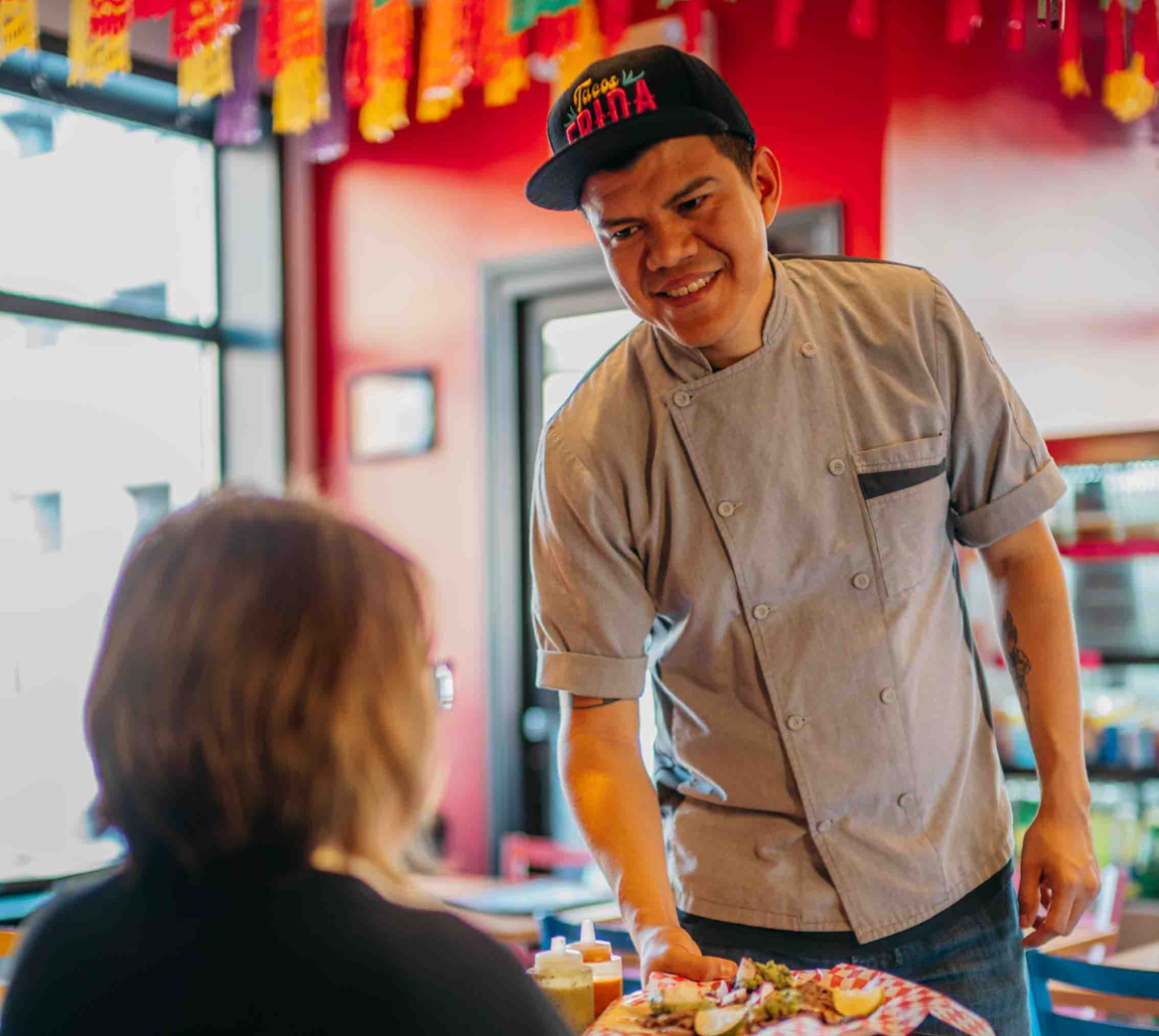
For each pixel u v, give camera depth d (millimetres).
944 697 1682
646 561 1728
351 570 895
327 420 5406
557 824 4871
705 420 1653
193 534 899
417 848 986
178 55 3445
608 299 4742
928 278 1711
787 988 1390
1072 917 1581
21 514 4688
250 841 865
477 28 3438
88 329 4945
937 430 1664
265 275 5336
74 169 4914
